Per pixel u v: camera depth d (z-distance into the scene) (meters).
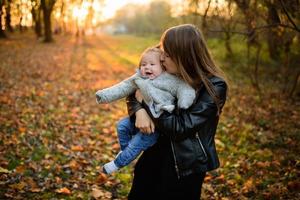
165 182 2.59
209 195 5.04
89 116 9.12
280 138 7.42
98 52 27.91
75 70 17.28
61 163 5.82
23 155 5.90
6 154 5.82
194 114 2.48
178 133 2.46
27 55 21.83
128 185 5.24
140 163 2.81
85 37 51.66
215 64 2.62
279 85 12.95
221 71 2.62
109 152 6.61
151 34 49.53
